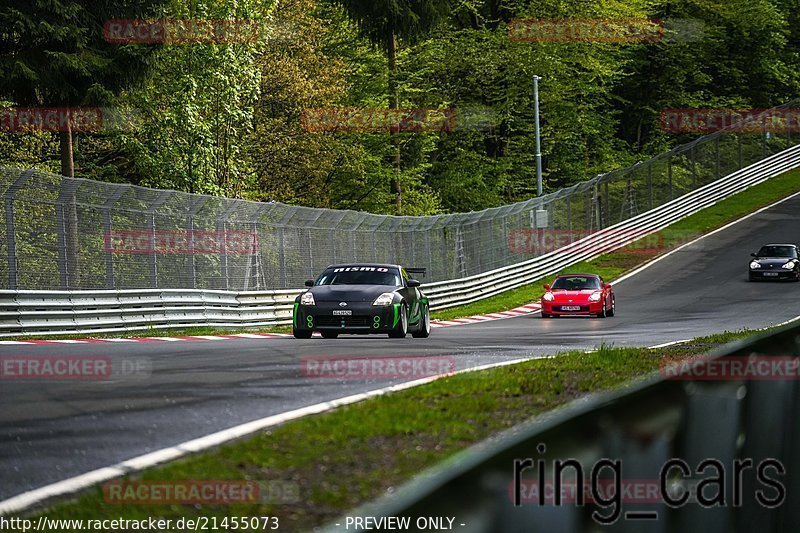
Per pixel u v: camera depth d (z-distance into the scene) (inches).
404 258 5772.6
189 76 5565.9
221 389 1608.0
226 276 4234.7
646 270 7421.3
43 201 3329.2
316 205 7790.4
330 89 7273.6
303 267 4751.5
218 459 965.2
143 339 3171.8
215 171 5905.5
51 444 1141.1
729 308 5172.2
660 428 386.3
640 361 1905.8
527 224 7406.5
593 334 3417.8
